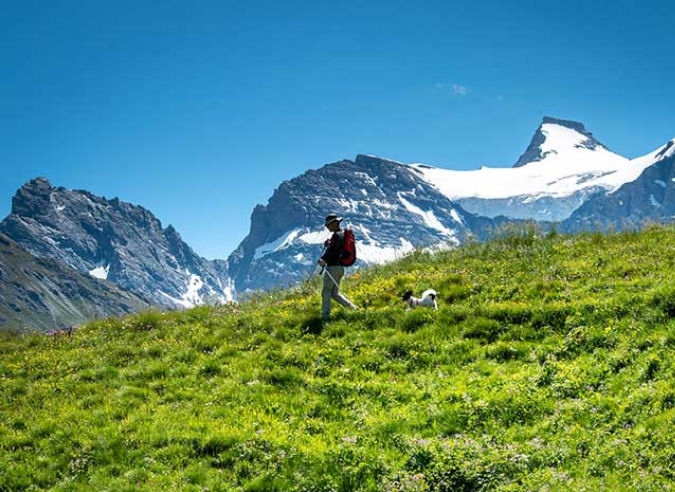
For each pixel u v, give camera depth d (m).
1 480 11.41
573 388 12.41
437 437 11.32
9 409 14.68
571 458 10.01
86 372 16.38
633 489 8.85
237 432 12.11
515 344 15.12
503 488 9.36
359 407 13.04
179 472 11.10
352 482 10.19
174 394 14.48
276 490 10.41
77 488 11.05
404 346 15.92
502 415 11.73
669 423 10.23
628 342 13.58
